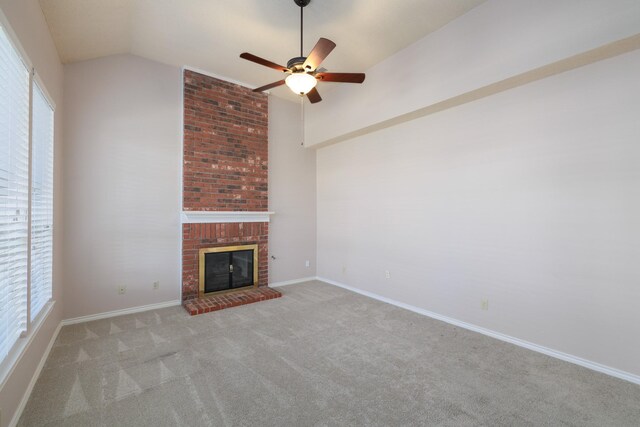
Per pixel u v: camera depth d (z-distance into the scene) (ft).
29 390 6.61
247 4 9.18
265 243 15.62
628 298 7.39
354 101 14.02
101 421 5.85
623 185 7.45
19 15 6.04
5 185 5.43
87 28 9.33
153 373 7.55
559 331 8.48
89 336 9.69
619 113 7.48
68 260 10.75
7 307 5.58
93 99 11.27
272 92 15.96
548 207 8.68
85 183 11.07
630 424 5.88
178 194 13.17
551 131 8.59
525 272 9.14
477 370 7.79
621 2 6.77
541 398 6.66
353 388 6.98
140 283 12.23
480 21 9.28
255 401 6.49
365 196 14.80
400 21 10.03
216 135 13.96
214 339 9.55
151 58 12.43
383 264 13.83
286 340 9.52
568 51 7.54
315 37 10.94
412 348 9.01
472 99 10.28
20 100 6.19
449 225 11.15
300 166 17.40
